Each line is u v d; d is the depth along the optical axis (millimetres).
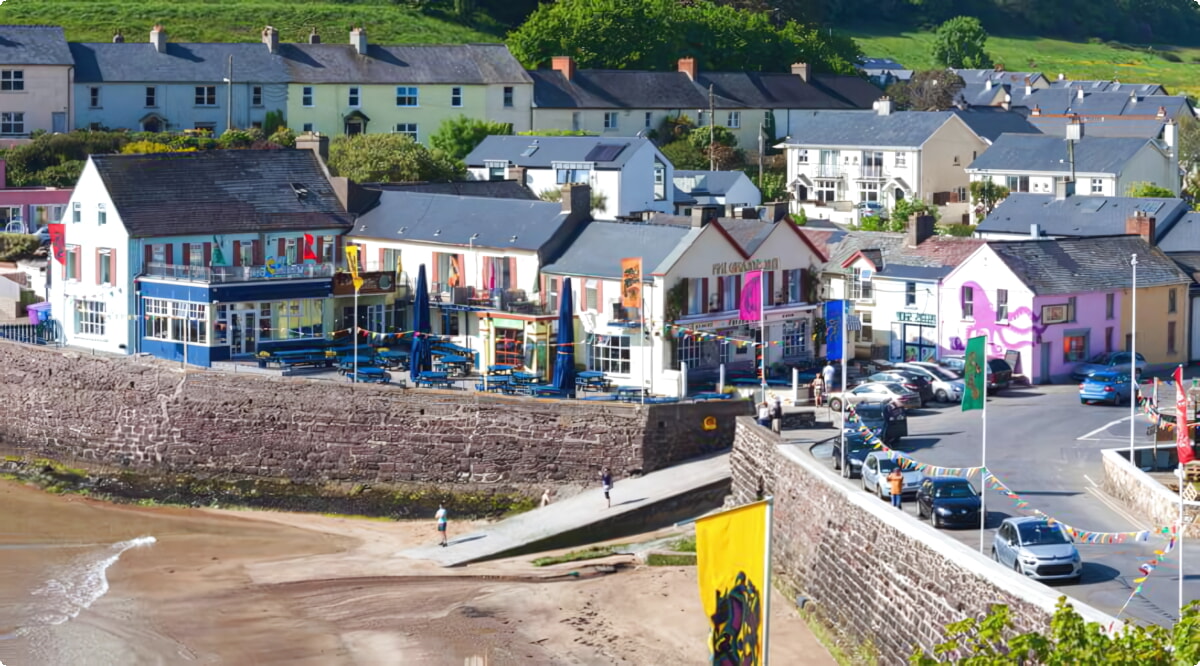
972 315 100500
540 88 166875
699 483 86312
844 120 167125
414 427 93750
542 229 104062
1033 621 50281
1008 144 156250
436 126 161625
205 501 95562
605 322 98500
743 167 170250
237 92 154500
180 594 76938
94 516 92250
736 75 180250
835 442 74688
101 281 107062
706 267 98562
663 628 69688
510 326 101125
